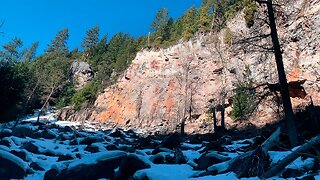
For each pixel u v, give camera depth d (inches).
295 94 1601.9
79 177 466.9
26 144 703.7
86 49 4001.0
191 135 1528.1
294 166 420.2
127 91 2524.6
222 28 2283.5
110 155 499.8
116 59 3393.2
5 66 1402.6
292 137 604.4
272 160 446.0
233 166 446.3
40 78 2400.3
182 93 2214.6
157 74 2459.4
